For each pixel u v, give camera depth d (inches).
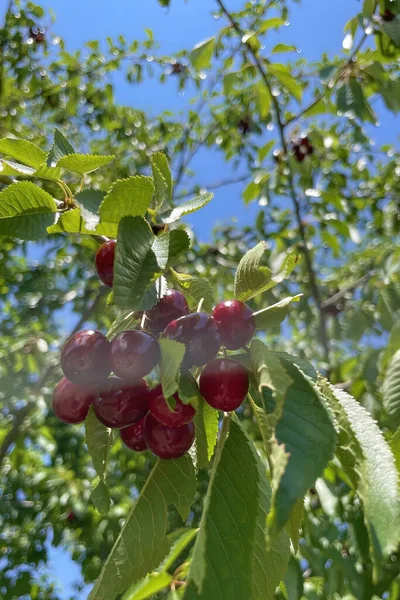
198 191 38.3
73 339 6.9
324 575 14.6
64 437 36.6
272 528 4.5
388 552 5.2
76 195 7.2
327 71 21.3
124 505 32.1
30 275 35.4
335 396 6.3
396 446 8.4
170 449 6.9
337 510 14.1
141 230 6.3
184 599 5.5
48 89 35.4
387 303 20.5
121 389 6.9
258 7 28.7
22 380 28.4
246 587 5.9
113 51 37.0
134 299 5.7
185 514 7.4
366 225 36.8
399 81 21.8
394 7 19.1
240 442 6.9
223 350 6.9
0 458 25.6
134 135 37.7
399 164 32.0
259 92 26.9
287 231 29.4
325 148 28.6
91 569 32.3
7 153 8.1
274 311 7.6
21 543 33.7
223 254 33.7
